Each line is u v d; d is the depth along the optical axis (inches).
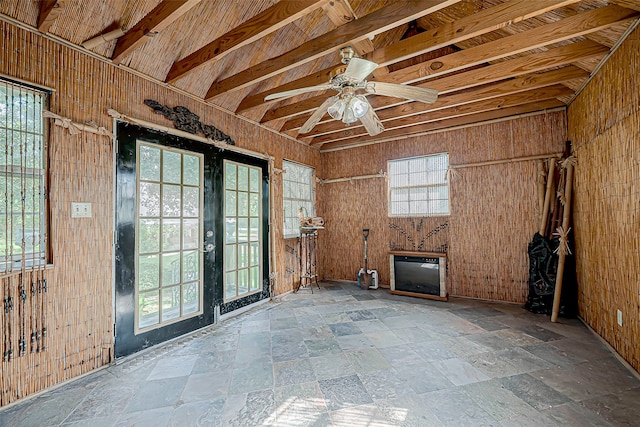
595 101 114.0
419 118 169.2
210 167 135.4
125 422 68.9
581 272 131.5
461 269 176.7
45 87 83.7
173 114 118.2
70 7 83.9
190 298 124.8
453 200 179.2
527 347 106.7
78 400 77.6
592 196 119.0
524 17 80.1
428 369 91.7
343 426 66.7
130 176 104.4
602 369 90.7
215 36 114.4
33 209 82.2
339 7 81.2
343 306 159.0
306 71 151.3
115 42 97.7
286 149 191.8
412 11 78.4
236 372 91.1
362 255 214.1
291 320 138.0
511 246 161.9
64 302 86.9
